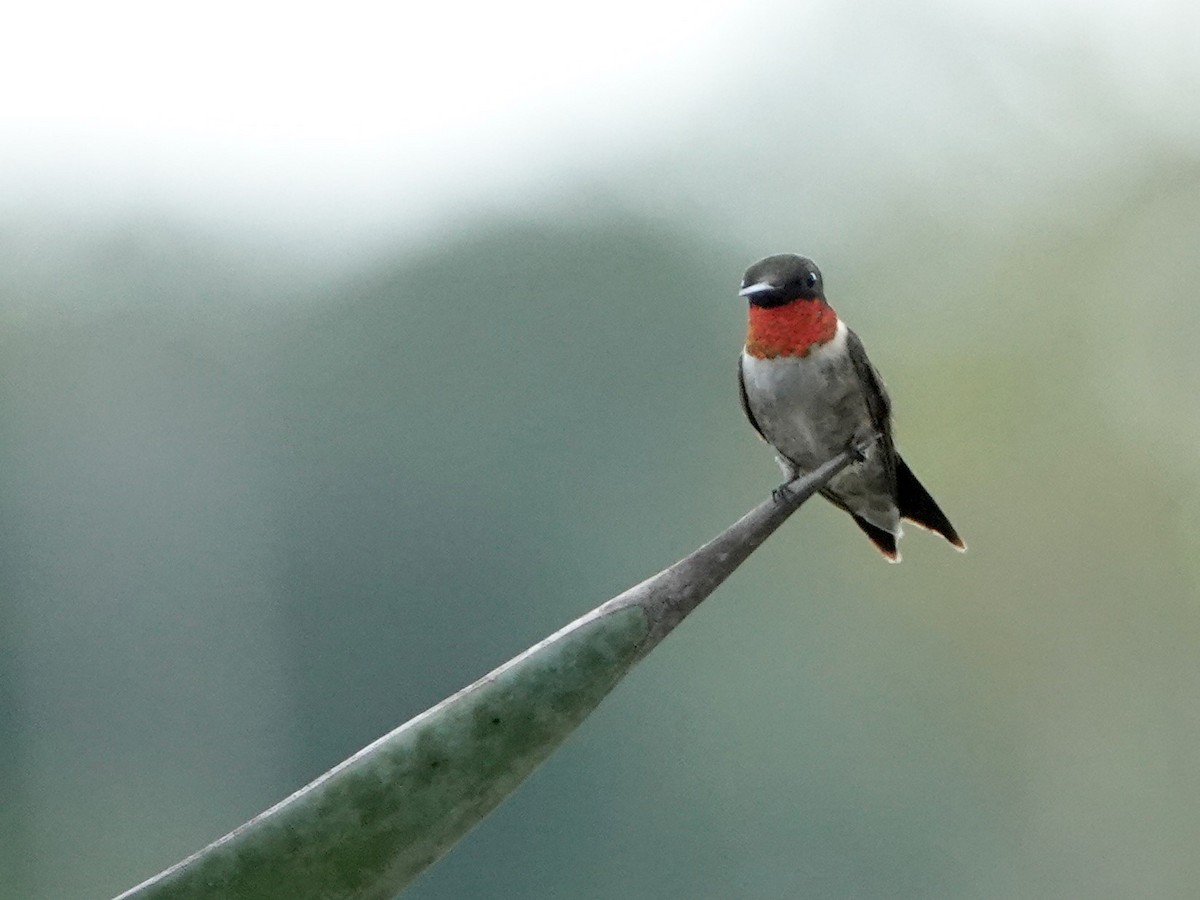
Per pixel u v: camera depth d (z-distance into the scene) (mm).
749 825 14766
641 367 17234
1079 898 13836
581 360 17297
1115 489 14391
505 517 16266
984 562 14906
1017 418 15211
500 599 15906
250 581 15539
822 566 15633
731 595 15469
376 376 16750
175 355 16594
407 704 15484
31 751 14648
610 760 14688
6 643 14992
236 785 14992
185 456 16297
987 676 14633
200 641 15438
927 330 16047
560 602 15969
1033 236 15742
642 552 16516
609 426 16875
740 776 14859
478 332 17172
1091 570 14367
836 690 15039
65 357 16344
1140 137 15391
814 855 14555
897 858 14367
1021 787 14281
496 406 16703
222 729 15219
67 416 16234
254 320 17172
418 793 2340
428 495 16109
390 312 17297
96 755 14859
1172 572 13969
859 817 14680
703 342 17578
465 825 2359
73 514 15445
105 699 15055
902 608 15242
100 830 14641
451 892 13875
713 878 14578
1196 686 13719
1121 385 14633
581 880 14195
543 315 17516
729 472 17062
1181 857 13555
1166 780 13766
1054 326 15258
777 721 15062
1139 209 15117
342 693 15422
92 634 15328
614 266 17812
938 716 14750
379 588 15711
